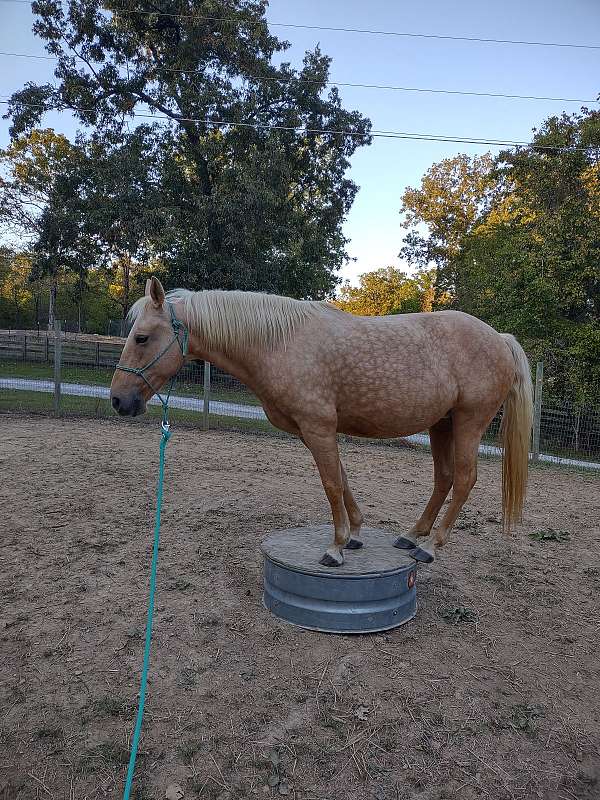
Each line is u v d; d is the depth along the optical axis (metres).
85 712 2.39
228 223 17.77
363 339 3.00
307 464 7.59
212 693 2.53
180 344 2.97
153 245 19.27
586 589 3.90
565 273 14.12
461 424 3.21
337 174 21.41
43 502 5.16
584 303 14.65
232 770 2.11
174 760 2.14
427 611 3.38
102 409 11.20
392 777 2.10
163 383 3.03
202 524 4.75
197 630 3.04
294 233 19.55
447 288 27.30
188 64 18.33
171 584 3.57
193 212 18.98
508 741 2.31
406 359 3.00
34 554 3.99
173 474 6.48
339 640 2.97
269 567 3.22
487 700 2.56
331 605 2.96
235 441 9.21
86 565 3.83
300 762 2.15
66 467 6.51
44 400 11.82
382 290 48.09
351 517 3.44
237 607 3.29
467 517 5.53
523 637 3.17
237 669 2.71
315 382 2.95
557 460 10.14
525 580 3.98
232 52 18.44
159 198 17.72
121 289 39.72
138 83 19.09
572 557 4.53
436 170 30.91
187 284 18.58
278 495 5.79
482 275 19.09
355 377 2.96
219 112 18.80
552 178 15.82
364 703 2.49
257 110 19.31
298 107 19.81
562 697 2.64
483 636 3.14
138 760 2.14
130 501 5.30
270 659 2.79
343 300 51.88
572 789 2.10
